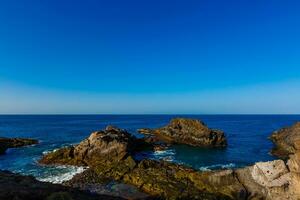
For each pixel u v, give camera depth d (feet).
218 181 99.76
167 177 111.34
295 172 85.97
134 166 128.47
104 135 166.20
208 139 215.72
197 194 95.61
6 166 145.07
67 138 263.08
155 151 191.83
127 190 102.32
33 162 153.48
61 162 150.51
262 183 93.81
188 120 238.07
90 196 62.39
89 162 146.72
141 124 507.71
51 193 53.52
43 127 420.36
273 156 176.24
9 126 443.32
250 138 271.49
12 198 48.52
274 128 403.75
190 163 152.66
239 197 93.45
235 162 156.25
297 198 83.71
